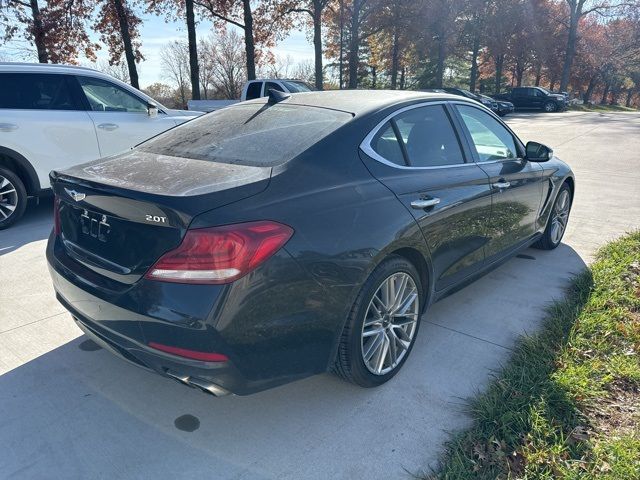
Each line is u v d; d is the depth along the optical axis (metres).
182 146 2.95
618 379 2.75
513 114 29.83
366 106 3.00
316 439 2.40
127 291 2.21
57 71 6.16
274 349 2.21
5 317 3.61
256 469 2.22
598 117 26.70
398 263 2.71
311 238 2.27
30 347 3.21
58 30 20.53
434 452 2.30
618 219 6.19
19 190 5.84
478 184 3.41
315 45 25.27
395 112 3.04
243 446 2.36
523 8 41.56
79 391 2.76
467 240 3.36
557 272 4.46
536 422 2.37
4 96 5.75
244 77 36.34
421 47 34.00
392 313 2.79
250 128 2.96
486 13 38.66
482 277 4.08
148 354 2.18
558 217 5.02
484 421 2.43
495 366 2.99
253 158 2.57
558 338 3.16
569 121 23.22
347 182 2.57
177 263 2.06
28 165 5.86
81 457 2.28
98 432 2.44
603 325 3.29
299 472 2.20
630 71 54.38
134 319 2.17
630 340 3.12
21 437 2.40
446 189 3.10
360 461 2.26
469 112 3.73
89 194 2.40
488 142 3.85
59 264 2.68
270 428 2.48
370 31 29.53
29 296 3.96
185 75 36.16
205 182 2.27
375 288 2.58
